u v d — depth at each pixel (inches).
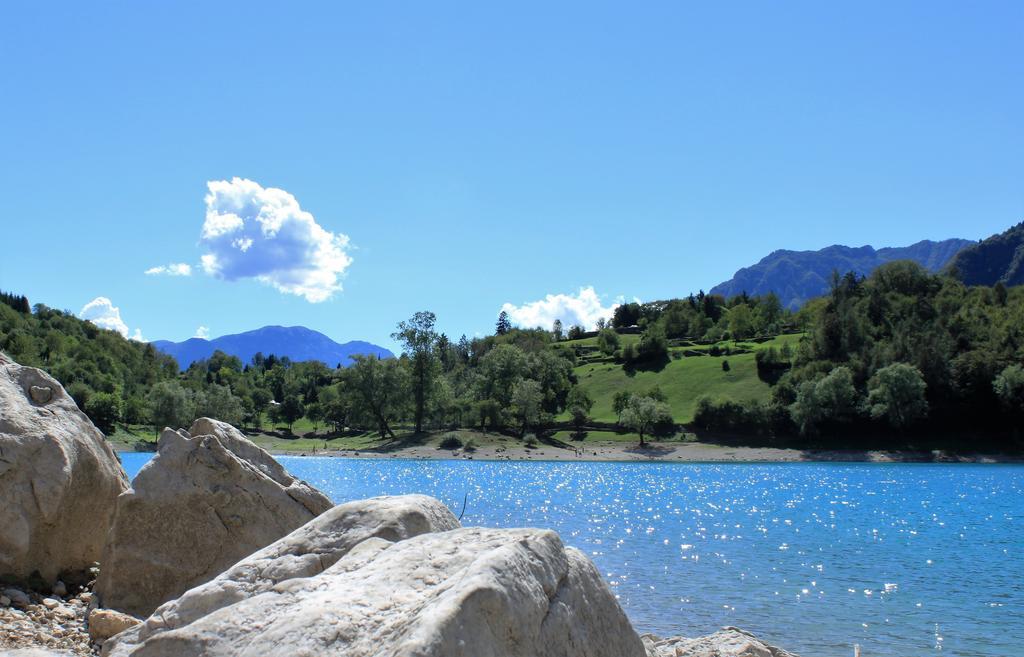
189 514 408.8
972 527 1579.7
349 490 2425.0
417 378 4800.7
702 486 2687.0
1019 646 689.6
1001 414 4473.4
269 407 6333.7
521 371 5565.9
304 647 160.4
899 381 4443.9
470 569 165.0
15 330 5654.5
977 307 6048.2
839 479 3061.0
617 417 5246.1
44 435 409.7
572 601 181.0
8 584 389.7
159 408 4343.0
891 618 785.6
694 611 813.9
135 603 394.3
